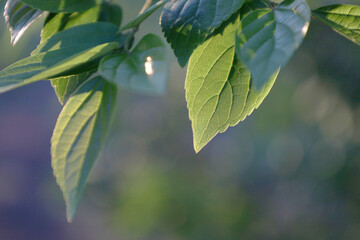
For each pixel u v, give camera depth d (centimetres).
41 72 88
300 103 393
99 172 595
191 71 111
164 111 602
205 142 116
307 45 335
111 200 566
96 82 102
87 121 100
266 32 86
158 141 588
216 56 111
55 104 1145
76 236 770
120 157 598
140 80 78
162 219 457
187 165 554
